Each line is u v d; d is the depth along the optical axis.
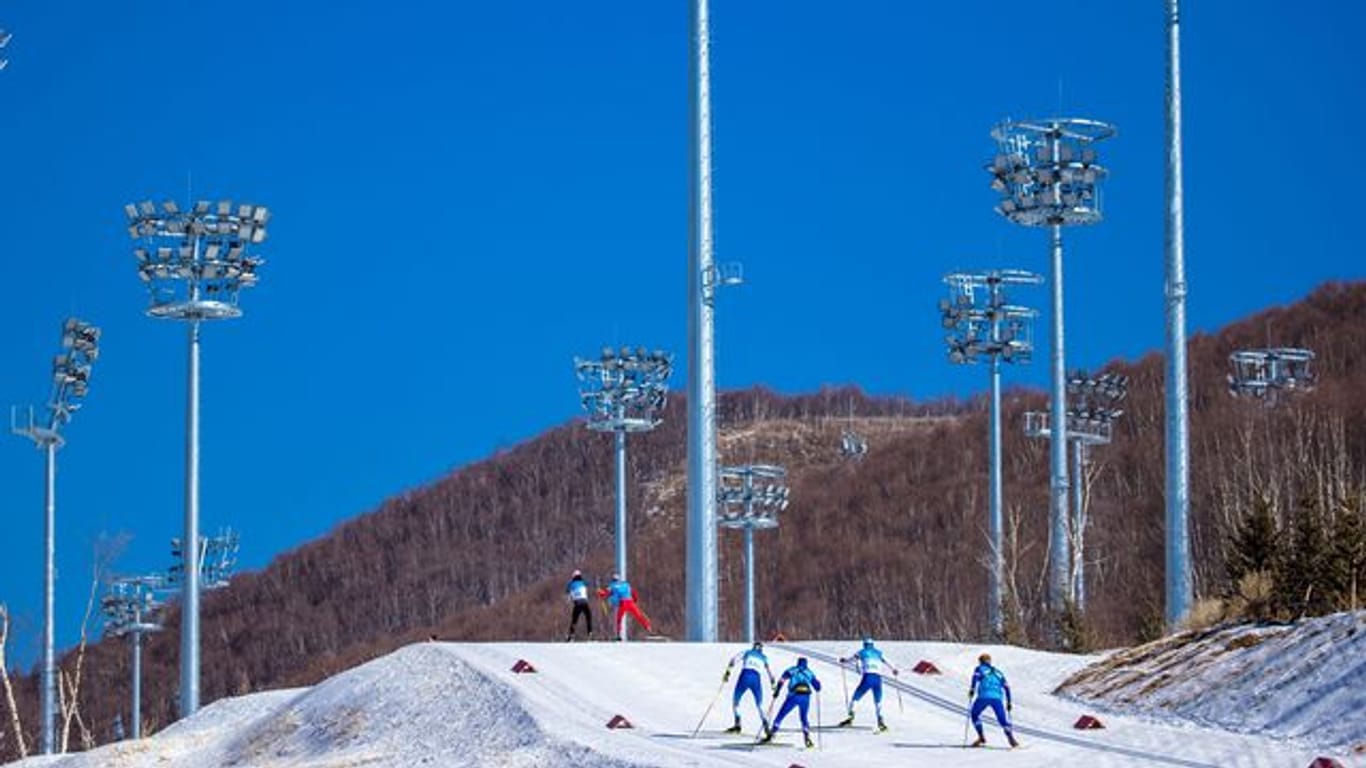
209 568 88.50
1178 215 52.34
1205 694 37.59
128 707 136.75
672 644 46.19
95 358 68.06
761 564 125.25
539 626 133.75
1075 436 84.69
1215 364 132.50
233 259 59.78
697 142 53.03
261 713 46.59
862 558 119.50
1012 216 64.62
